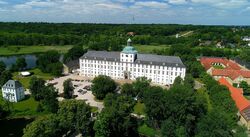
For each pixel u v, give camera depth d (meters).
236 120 139.75
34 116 153.38
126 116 128.00
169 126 119.12
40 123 108.12
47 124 111.50
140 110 160.50
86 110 126.44
